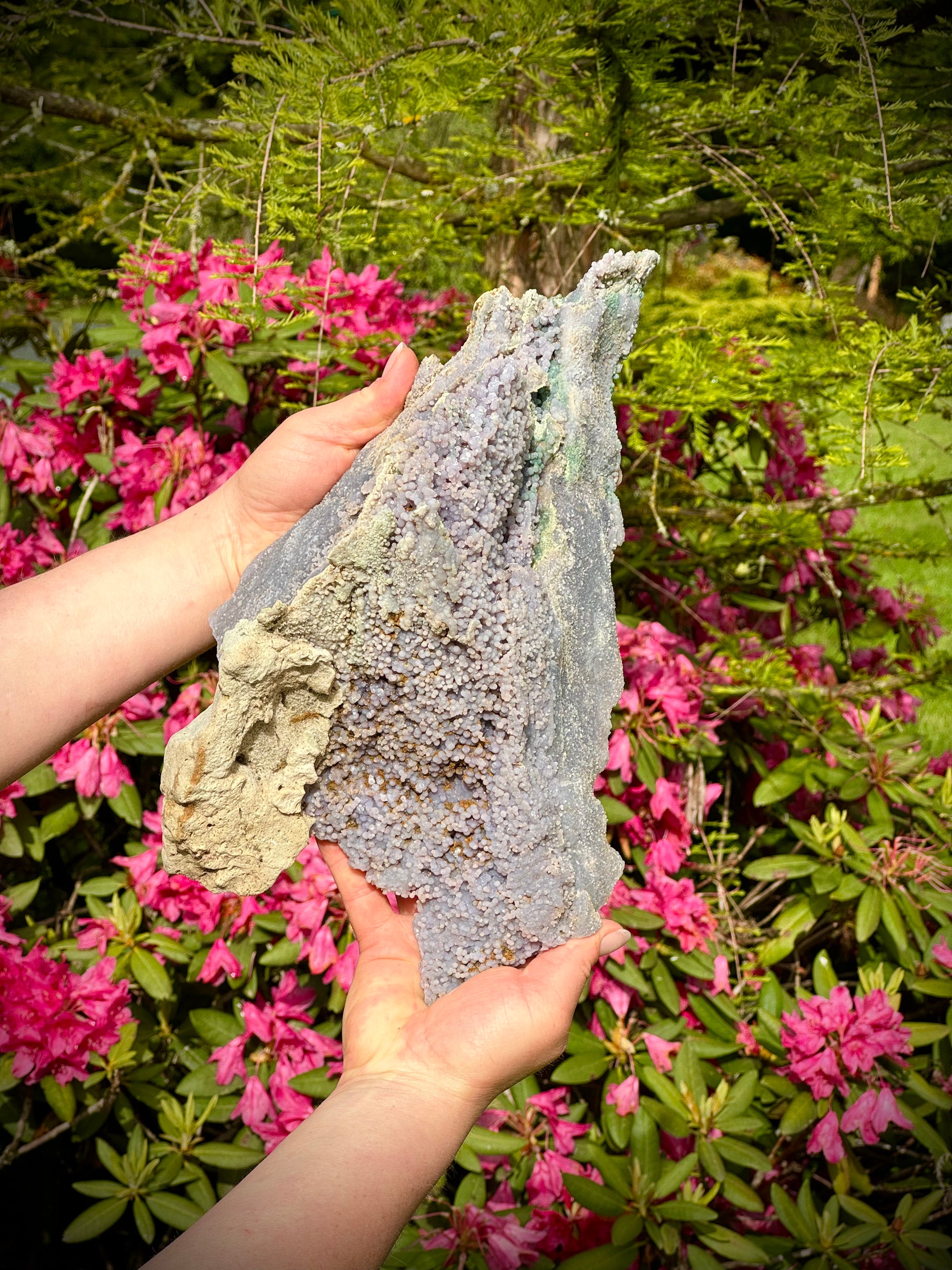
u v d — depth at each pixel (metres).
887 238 0.87
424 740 0.48
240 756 0.47
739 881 0.98
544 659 0.48
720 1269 0.69
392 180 1.02
